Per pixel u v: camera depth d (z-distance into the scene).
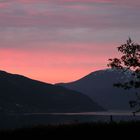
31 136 40.09
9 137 39.88
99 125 42.00
